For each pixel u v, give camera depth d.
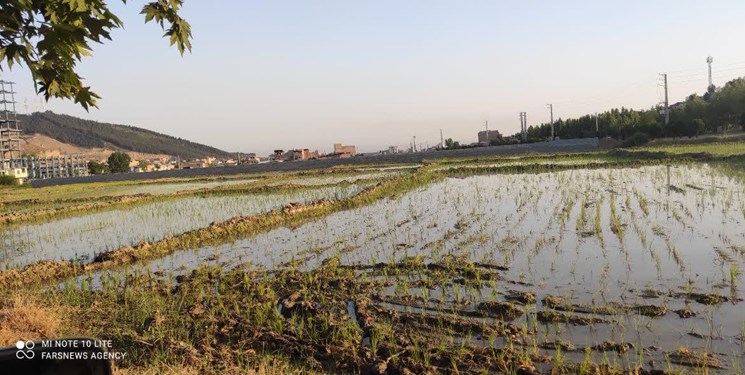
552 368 6.76
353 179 43.31
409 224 18.77
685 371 6.52
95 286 12.54
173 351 7.35
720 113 62.19
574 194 24.03
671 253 12.39
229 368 6.77
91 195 44.75
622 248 13.09
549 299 9.16
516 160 53.94
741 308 8.62
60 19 3.36
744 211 17.03
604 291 9.79
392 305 9.59
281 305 10.04
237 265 13.86
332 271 12.09
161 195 37.12
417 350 7.20
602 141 65.38
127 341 7.93
